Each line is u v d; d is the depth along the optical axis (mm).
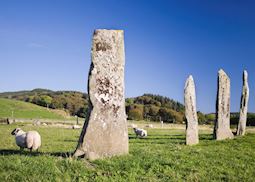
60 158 13281
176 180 11805
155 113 101000
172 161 14031
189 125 23859
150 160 13695
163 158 14398
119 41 15352
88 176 11422
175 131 43562
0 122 60062
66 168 11945
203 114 93188
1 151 17734
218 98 27609
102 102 14766
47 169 11492
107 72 15008
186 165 13797
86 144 14219
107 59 15055
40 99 132250
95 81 14789
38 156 13820
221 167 14227
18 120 62125
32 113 86000
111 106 14898
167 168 12984
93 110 14602
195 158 15430
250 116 68625
